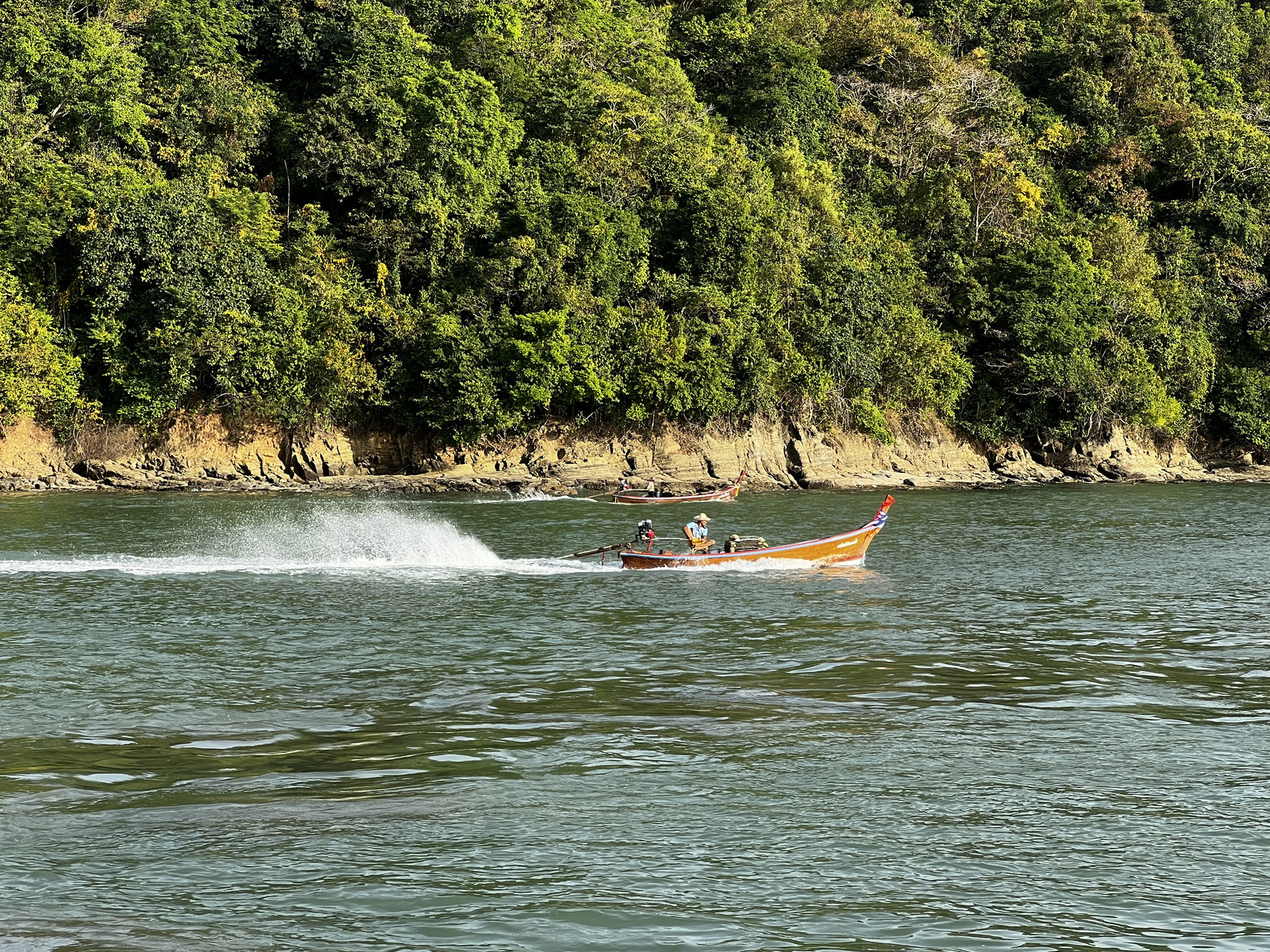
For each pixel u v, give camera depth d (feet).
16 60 288.51
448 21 371.97
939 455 338.54
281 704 74.43
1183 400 367.86
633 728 68.69
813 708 73.41
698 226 317.63
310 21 330.34
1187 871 48.73
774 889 46.93
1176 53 475.72
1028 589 122.72
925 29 473.67
